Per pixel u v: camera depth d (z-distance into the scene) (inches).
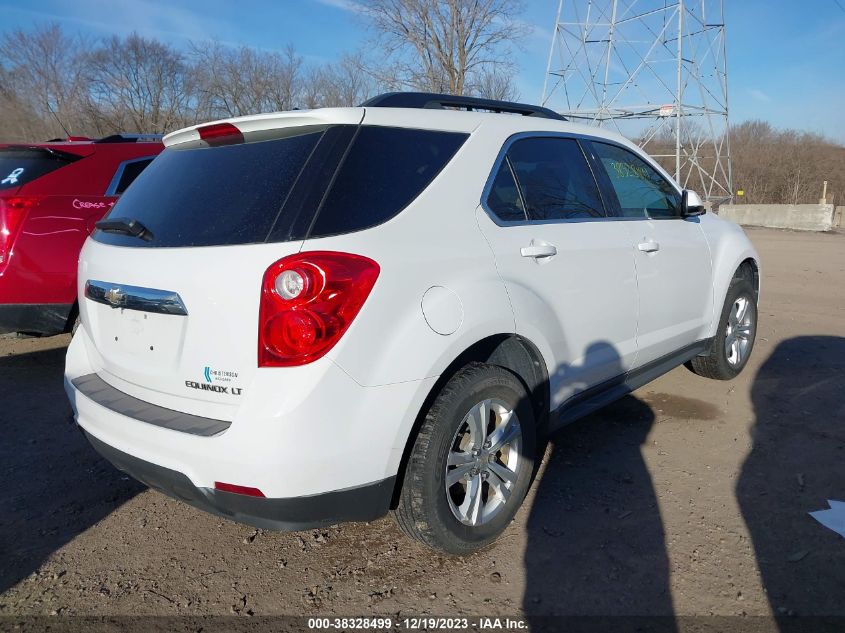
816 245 668.1
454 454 103.0
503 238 112.0
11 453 154.1
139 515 127.1
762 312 297.0
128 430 95.6
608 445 152.4
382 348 90.4
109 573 108.6
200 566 110.3
